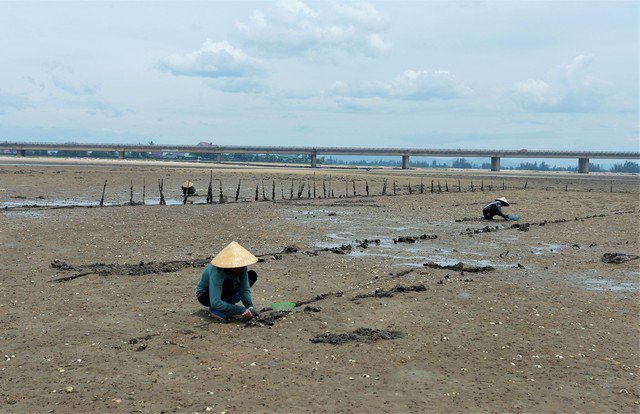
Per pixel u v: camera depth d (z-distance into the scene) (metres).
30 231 24.67
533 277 18.19
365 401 8.50
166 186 60.47
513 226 31.39
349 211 38.75
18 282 15.72
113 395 8.54
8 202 39.81
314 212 37.44
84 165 116.19
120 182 63.72
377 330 11.98
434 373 9.73
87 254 20.09
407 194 57.56
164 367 9.70
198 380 9.17
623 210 44.84
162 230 26.41
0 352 10.28
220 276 12.55
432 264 19.47
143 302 13.88
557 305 14.62
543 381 9.48
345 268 18.81
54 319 12.38
